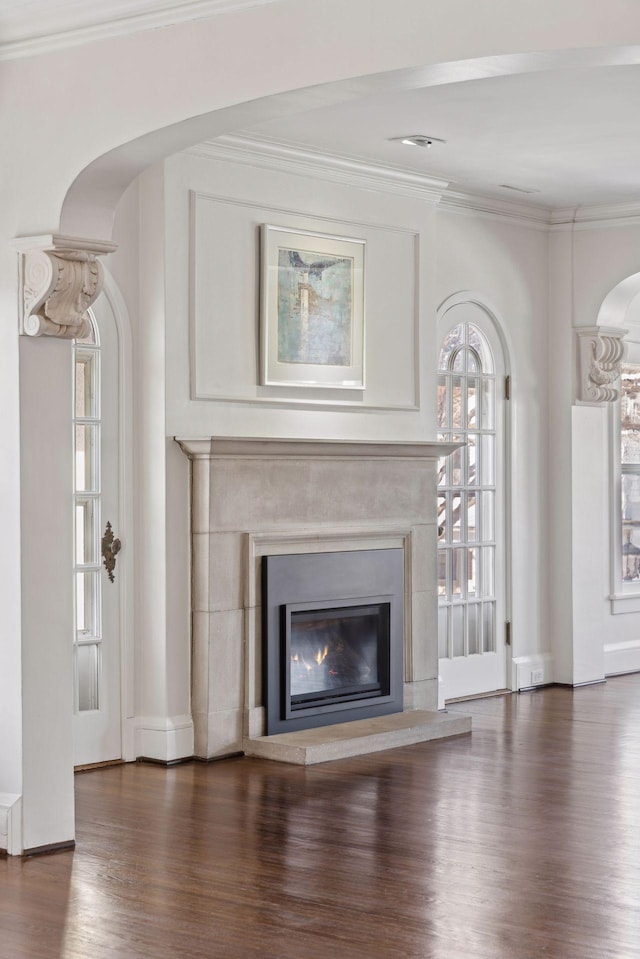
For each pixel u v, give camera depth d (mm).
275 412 6777
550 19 3678
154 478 6281
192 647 6375
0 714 4789
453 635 8148
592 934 3908
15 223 4797
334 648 7016
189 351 6363
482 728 7238
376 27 3928
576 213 8664
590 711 7797
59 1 4535
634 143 6805
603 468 9375
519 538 8609
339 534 6938
